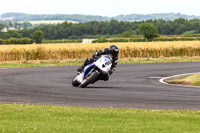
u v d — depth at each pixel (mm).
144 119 28047
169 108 33875
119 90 46031
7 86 48750
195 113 30906
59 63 104562
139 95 41781
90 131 23906
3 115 29062
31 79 57844
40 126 25172
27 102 36469
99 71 45375
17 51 117938
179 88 48562
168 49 133000
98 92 43812
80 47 126125
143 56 131875
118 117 28812
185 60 113562
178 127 25250
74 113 30094
